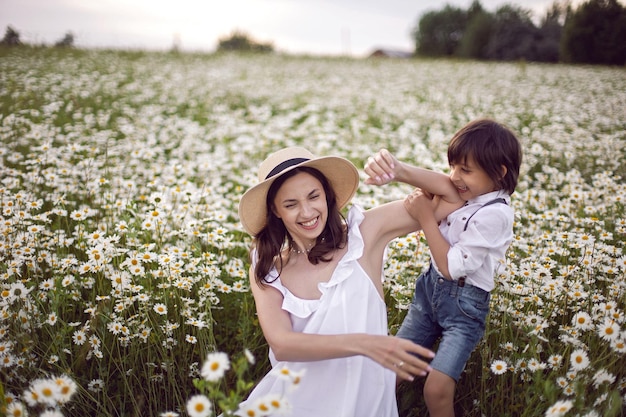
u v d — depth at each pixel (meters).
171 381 2.24
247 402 1.90
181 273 2.65
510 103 8.92
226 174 4.96
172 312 2.51
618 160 4.82
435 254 2.04
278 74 14.12
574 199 3.58
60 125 6.44
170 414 1.57
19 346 2.11
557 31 20.89
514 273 2.51
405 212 2.12
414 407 2.27
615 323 1.88
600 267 2.62
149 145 5.46
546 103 8.45
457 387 2.27
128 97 8.98
